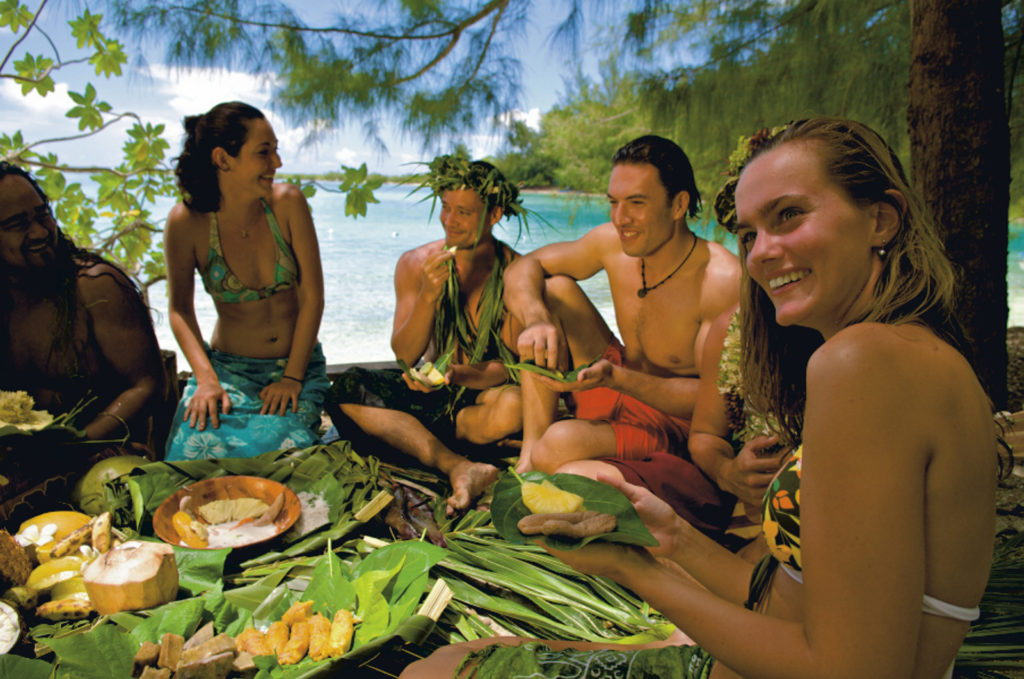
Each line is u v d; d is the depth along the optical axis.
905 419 0.90
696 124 5.39
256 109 2.76
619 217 2.50
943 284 0.99
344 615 1.76
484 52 4.37
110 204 4.28
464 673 1.30
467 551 2.28
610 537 1.13
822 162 0.98
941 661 1.00
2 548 1.92
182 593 1.99
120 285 2.72
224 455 2.76
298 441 2.83
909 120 3.52
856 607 0.92
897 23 4.84
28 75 3.79
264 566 2.17
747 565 1.40
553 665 1.25
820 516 0.94
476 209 2.88
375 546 2.29
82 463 2.52
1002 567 2.05
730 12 5.25
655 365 2.80
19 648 1.78
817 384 0.95
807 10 5.08
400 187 3.69
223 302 3.02
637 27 4.93
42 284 2.58
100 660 1.68
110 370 2.77
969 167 3.32
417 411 3.14
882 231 1.00
